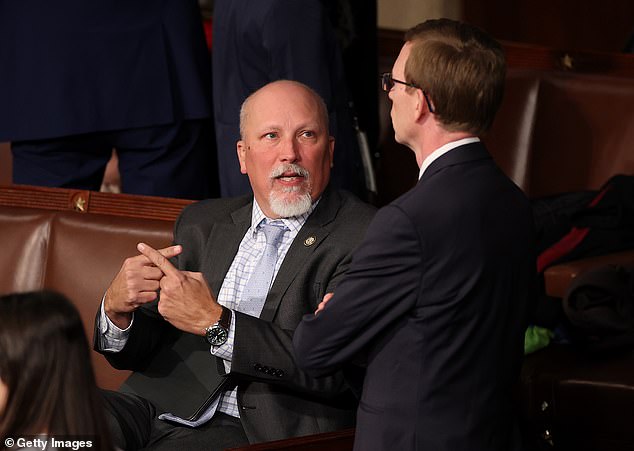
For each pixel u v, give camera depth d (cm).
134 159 1408
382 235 811
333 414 996
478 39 828
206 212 1117
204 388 1044
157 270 981
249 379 982
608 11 2322
